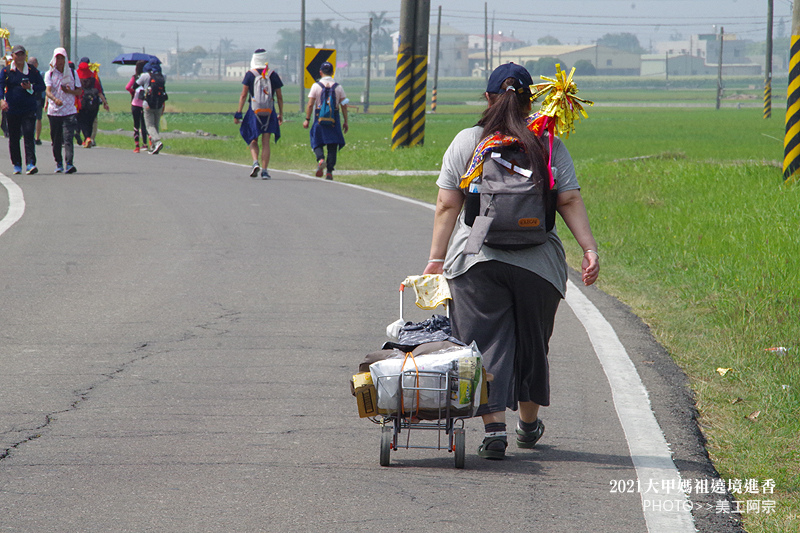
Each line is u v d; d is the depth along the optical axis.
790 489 11.85
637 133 117.19
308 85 67.25
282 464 12.34
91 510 10.77
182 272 25.70
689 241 30.75
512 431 13.94
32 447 12.87
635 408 14.92
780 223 32.38
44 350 17.97
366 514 10.71
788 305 21.70
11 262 26.61
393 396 11.66
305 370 16.89
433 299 12.13
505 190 11.59
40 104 67.75
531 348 12.39
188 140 79.38
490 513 10.81
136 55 78.38
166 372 16.66
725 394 15.76
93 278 24.69
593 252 11.91
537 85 12.09
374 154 65.88
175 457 12.55
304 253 28.89
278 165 60.62
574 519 10.70
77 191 42.09
